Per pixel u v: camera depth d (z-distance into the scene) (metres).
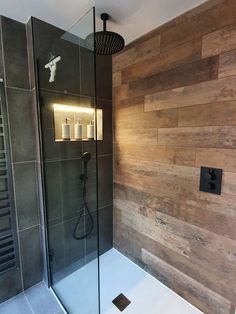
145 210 1.70
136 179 1.74
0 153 1.32
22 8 1.20
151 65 1.49
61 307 1.42
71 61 1.29
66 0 1.14
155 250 1.65
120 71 1.75
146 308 1.40
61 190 1.54
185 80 1.30
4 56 1.28
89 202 1.44
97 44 1.28
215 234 1.24
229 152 1.13
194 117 1.27
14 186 1.40
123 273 1.74
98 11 1.24
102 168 1.89
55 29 1.41
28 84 1.40
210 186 1.23
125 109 1.76
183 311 1.38
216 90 1.16
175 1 1.16
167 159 1.46
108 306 1.42
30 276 1.57
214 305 1.29
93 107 1.29
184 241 1.42
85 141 1.40
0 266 1.40
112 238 2.09
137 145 1.69
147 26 1.41
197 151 1.28
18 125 1.38
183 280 1.46
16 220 1.44
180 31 1.29
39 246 1.59
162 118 1.46
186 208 1.38
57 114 1.44
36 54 1.33
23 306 1.43
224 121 1.14
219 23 1.11
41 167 1.45
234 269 1.18
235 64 1.07
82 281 1.40
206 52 1.18
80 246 1.47
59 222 1.58
